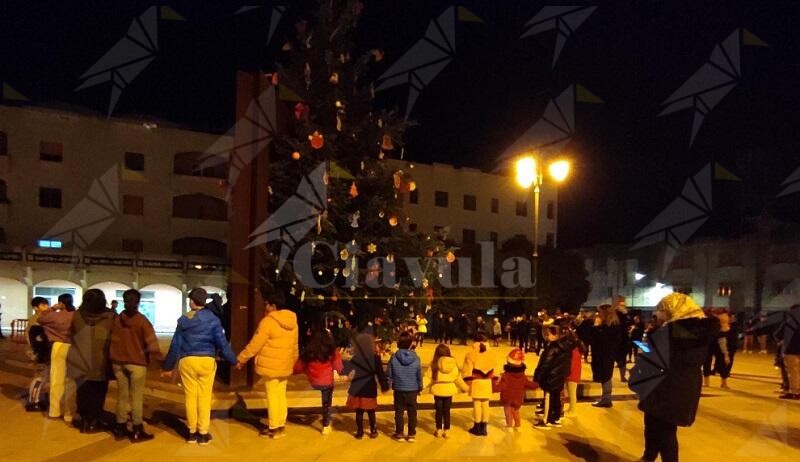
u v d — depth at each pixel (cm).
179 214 4672
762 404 1211
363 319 1224
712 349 1456
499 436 888
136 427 773
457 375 884
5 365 1462
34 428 820
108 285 4288
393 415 1022
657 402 668
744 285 4541
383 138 1227
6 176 4216
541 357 964
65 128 4384
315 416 984
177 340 772
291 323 839
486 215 5834
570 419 1017
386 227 1245
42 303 899
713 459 795
